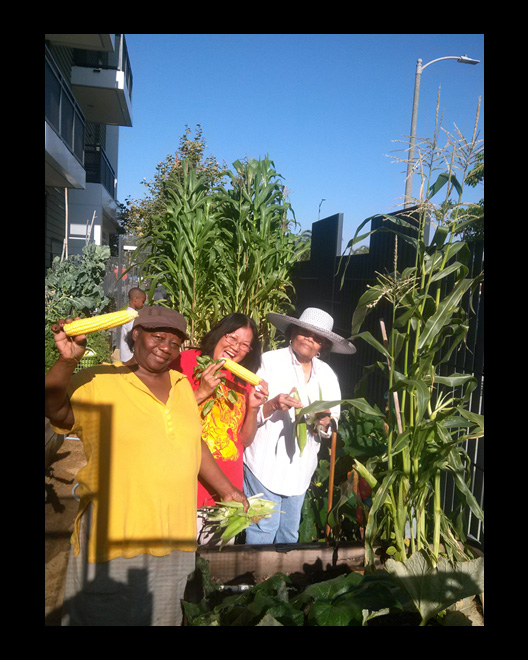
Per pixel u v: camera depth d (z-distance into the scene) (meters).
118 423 1.92
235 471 2.81
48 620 2.68
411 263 4.45
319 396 3.06
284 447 3.04
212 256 5.48
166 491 1.96
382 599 2.05
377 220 5.40
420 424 2.44
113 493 1.91
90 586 1.92
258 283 5.69
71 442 5.73
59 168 9.92
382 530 2.78
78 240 17.11
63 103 10.25
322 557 2.50
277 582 2.16
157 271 6.19
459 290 2.53
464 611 2.13
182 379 2.22
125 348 7.98
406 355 2.61
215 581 2.39
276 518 3.00
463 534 2.51
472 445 3.42
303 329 3.04
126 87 19.05
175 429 2.03
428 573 2.10
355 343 6.02
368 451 3.27
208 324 5.75
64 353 1.76
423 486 2.47
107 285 12.01
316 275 8.02
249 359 2.99
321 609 1.98
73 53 16.09
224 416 2.77
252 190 5.87
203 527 2.71
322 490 3.58
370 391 5.49
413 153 2.54
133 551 1.91
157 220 6.21
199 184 5.76
